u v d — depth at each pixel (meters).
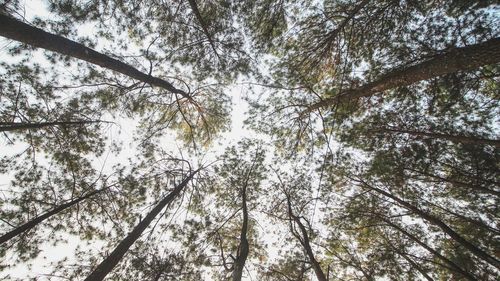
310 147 10.34
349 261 10.35
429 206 9.39
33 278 7.95
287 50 8.92
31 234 8.38
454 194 9.02
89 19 7.54
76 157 9.23
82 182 9.34
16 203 8.34
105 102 9.22
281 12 8.20
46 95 8.20
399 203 9.39
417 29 7.15
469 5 6.06
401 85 7.34
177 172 10.75
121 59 8.32
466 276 7.34
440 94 7.59
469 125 8.20
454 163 8.55
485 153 7.95
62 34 7.47
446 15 6.75
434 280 9.27
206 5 8.28
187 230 10.30
